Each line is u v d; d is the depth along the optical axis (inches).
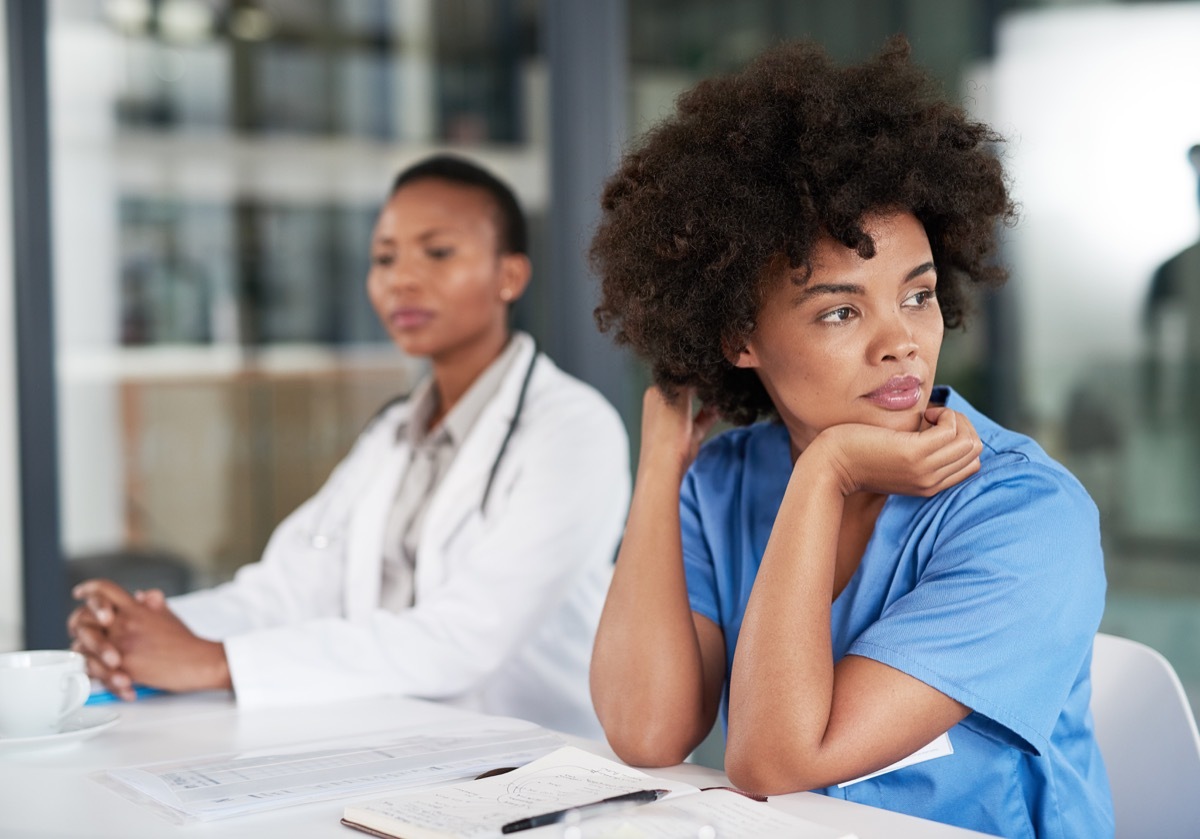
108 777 39.8
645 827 31.8
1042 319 79.4
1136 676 45.2
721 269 40.9
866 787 39.7
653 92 86.8
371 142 111.3
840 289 39.8
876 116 40.9
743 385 47.7
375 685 54.1
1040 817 39.7
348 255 112.3
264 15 109.3
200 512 109.3
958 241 43.8
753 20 83.6
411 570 65.5
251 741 44.9
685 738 42.9
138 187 107.0
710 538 48.1
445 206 70.1
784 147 40.8
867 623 41.6
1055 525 39.0
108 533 106.5
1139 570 77.8
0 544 103.8
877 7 82.0
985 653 37.6
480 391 67.1
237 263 109.8
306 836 33.3
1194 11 73.7
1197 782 43.1
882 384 40.1
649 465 47.1
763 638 38.4
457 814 32.5
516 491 62.8
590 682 44.9
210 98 108.4
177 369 108.2
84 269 105.4
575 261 89.7
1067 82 77.5
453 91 109.5
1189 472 75.6
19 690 43.8
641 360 47.9
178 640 52.6
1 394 102.7
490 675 59.2
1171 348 75.9
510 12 107.0
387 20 110.3
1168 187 74.8
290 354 111.1
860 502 43.9
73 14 104.0
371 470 69.8
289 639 53.2
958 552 39.4
